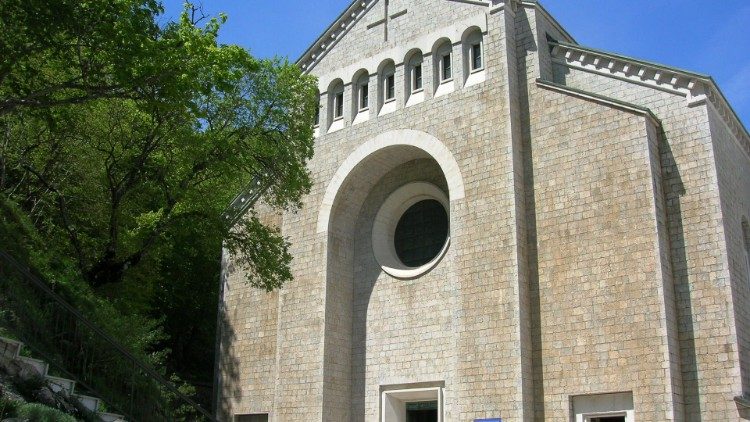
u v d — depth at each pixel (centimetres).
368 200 2933
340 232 2847
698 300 2088
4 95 2064
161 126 2505
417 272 2648
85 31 1698
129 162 2702
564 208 2305
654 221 2125
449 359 2461
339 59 3011
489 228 2372
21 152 2806
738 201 2394
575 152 2336
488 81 2539
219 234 2622
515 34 2609
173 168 2578
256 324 2973
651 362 2016
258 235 2611
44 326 1692
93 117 2622
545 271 2283
